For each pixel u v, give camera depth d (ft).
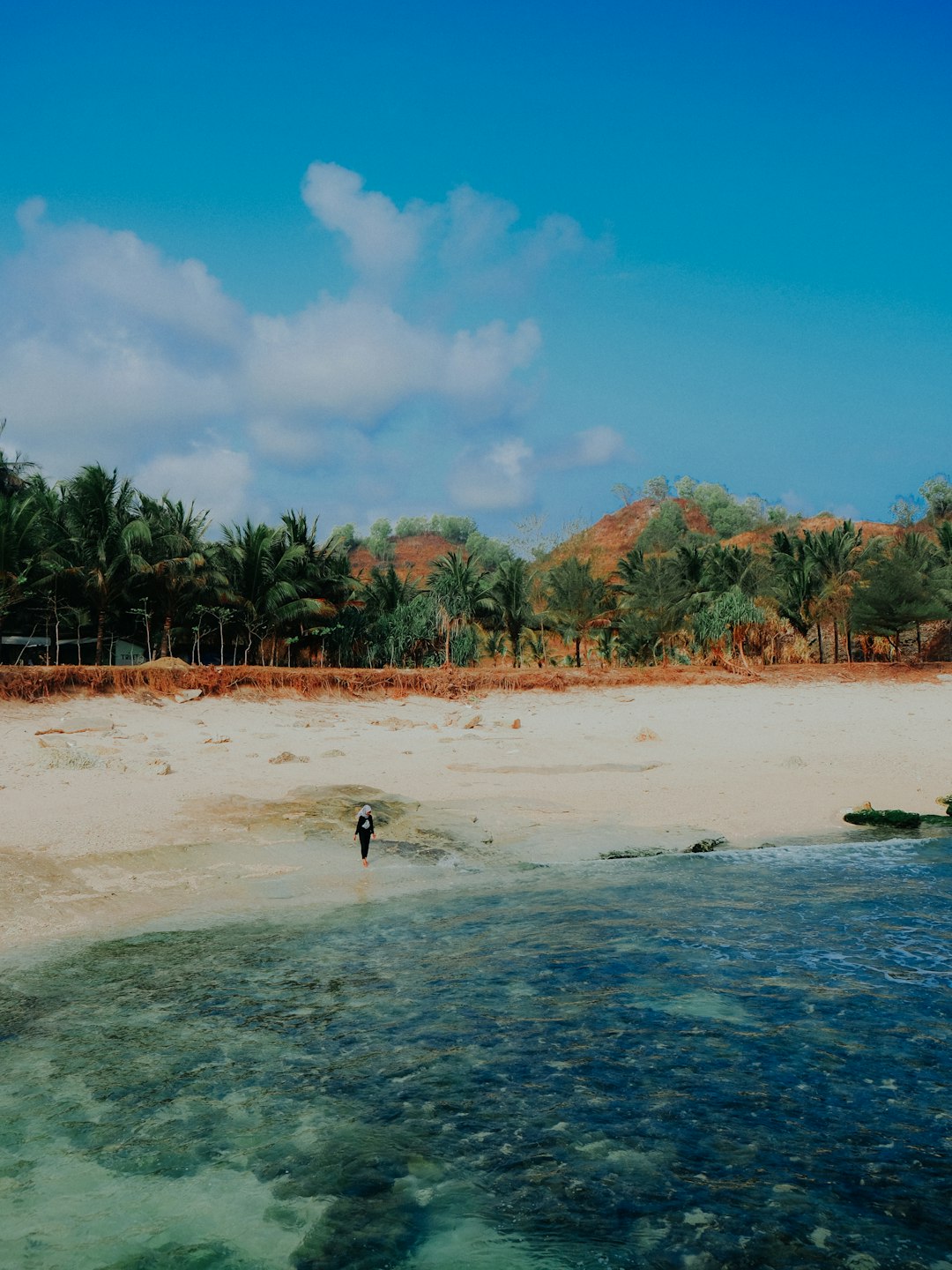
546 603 199.62
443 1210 21.89
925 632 186.60
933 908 45.80
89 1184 22.66
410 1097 27.14
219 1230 20.97
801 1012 32.94
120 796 63.10
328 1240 20.63
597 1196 22.43
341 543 172.24
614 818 64.90
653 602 177.37
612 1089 27.55
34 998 33.88
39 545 129.59
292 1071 28.68
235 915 44.32
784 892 49.06
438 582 181.27
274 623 151.74
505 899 47.57
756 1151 24.32
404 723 110.42
